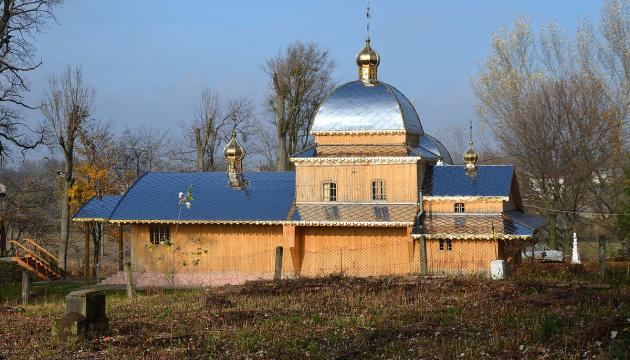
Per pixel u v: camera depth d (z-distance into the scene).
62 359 19.36
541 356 18.30
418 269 42.00
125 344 20.75
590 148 58.06
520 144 62.97
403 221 41.72
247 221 43.59
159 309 27.17
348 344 20.11
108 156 67.69
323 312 25.20
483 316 23.53
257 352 19.59
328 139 45.00
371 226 42.50
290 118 71.00
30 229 62.22
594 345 19.03
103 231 63.84
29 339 22.06
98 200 49.34
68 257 71.62
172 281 41.94
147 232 45.59
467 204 42.75
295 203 44.47
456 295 28.14
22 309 29.42
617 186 55.06
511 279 31.88
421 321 23.09
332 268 43.53
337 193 44.03
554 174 58.84
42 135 55.78
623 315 22.56
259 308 26.20
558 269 36.53
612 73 62.53
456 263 41.47
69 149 55.31
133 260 45.69
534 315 23.19
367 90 45.81
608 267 38.22
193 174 48.41
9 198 60.94
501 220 41.69
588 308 24.34
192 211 44.78
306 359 18.83
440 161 52.94
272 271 43.97
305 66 71.69
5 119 54.56
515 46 66.31
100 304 22.34
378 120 44.25
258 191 46.00
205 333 22.03
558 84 61.00
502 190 42.25
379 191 43.53
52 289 43.25
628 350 18.17
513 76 65.31
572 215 57.50
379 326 22.39
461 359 18.25
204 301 28.44
